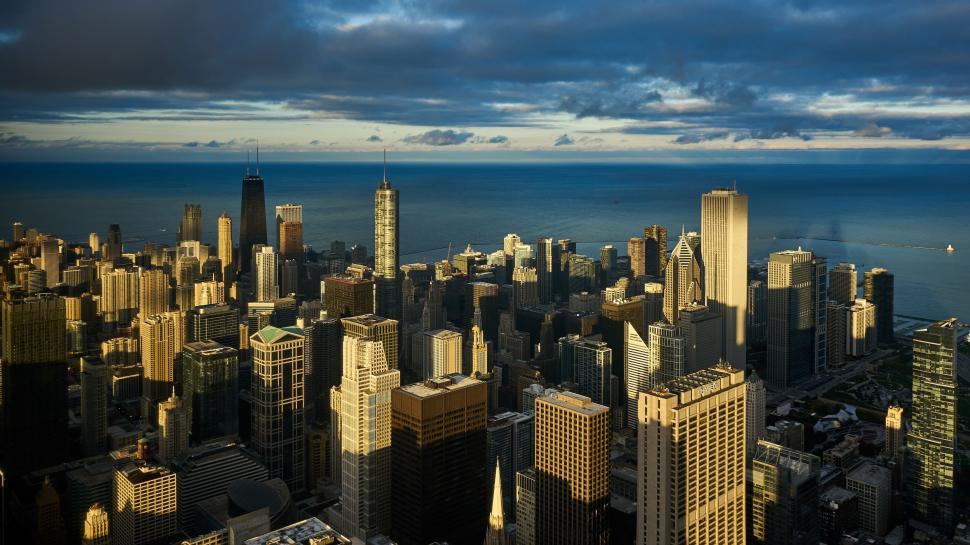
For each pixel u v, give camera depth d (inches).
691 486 6491.1
